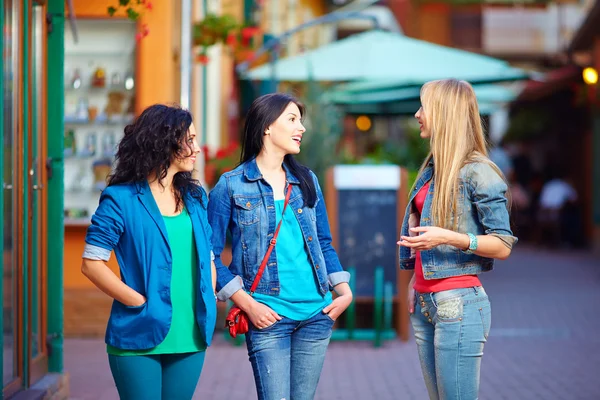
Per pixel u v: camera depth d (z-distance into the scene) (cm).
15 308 664
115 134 1173
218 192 528
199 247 480
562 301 1510
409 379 895
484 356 1030
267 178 531
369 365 967
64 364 952
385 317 1123
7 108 645
